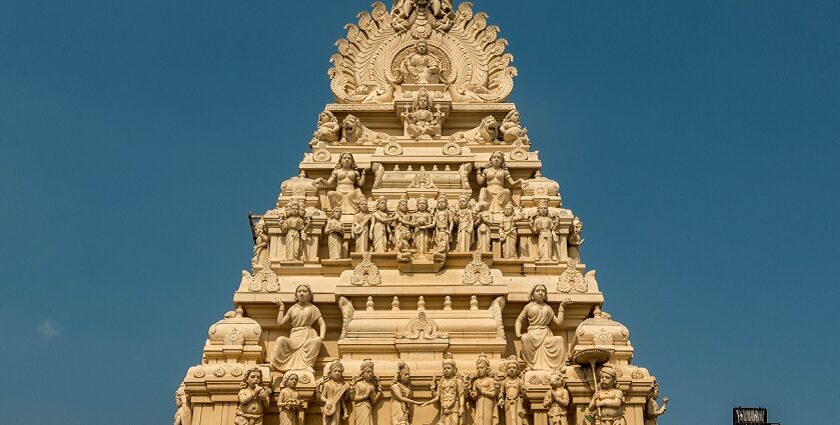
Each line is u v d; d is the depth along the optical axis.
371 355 24.83
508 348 25.45
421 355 24.55
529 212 28.11
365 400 23.53
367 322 25.27
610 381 22.70
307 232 27.56
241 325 25.27
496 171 29.02
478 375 23.70
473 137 30.72
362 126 31.11
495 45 32.81
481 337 24.98
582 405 23.06
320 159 29.94
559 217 27.94
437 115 30.88
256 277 26.39
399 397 23.42
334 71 32.50
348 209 28.47
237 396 23.86
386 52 32.88
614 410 22.39
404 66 32.38
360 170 29.33
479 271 26.05
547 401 23.25
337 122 31.20
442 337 24.67
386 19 33.53
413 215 27.14
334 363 23.94
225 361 24.80
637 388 23.52
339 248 27.38
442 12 33.59
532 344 24.69
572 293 25.89
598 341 24.34
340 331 25.91
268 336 25.80
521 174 29.77
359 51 32.97
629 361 24.50
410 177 29.05
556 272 27.02
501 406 23.34
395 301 25.75
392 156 29.58
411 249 26.72
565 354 24.91
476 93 31.88
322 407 23.77
